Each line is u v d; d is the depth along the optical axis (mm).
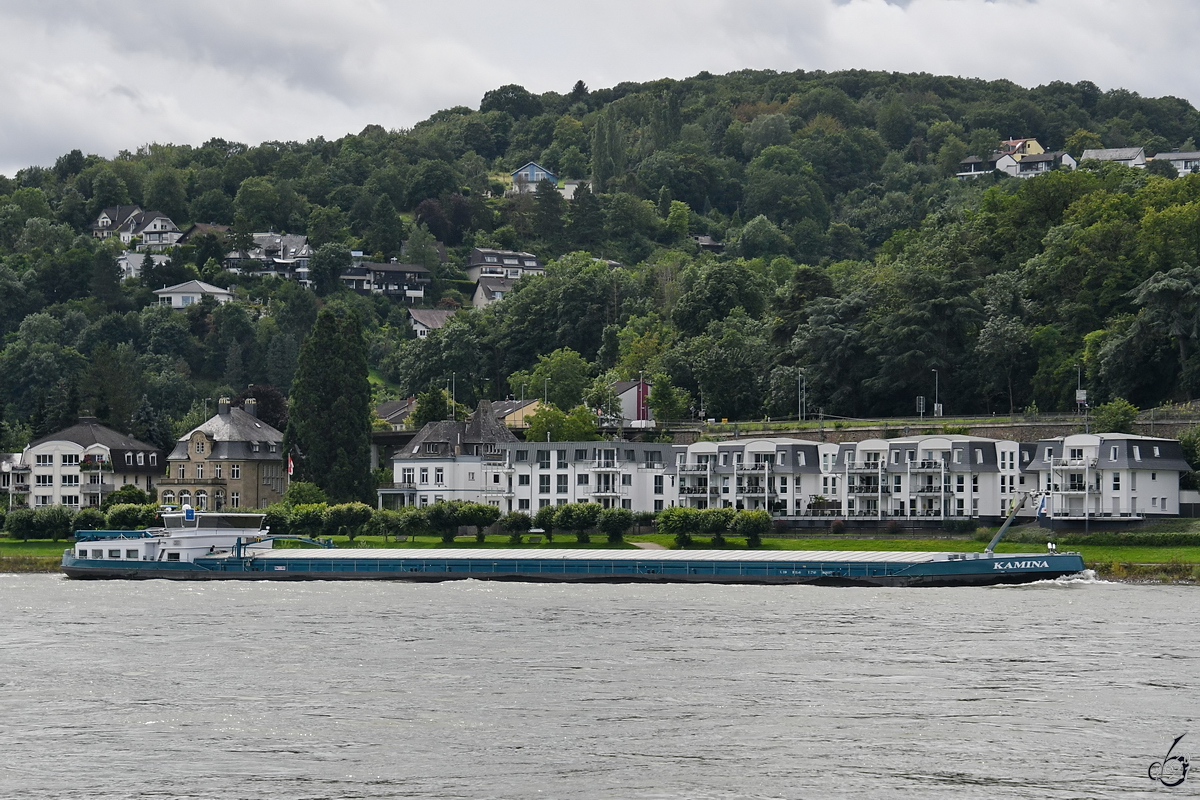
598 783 129125
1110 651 195875
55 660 191875
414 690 168875
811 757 137375
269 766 134750
